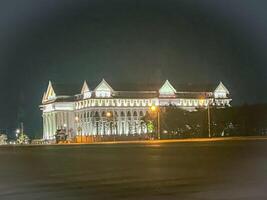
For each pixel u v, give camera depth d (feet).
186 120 549.13
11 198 66.49
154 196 63.31
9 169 120.26
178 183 76.02
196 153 163.73
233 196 61.26
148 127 613.11
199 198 60.44
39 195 68.69
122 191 69.36
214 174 87.92
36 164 137.08
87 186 77.30
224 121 505.25
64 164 132.87
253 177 81.76
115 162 132.67
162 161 128.77
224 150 178.81
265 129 483.10
